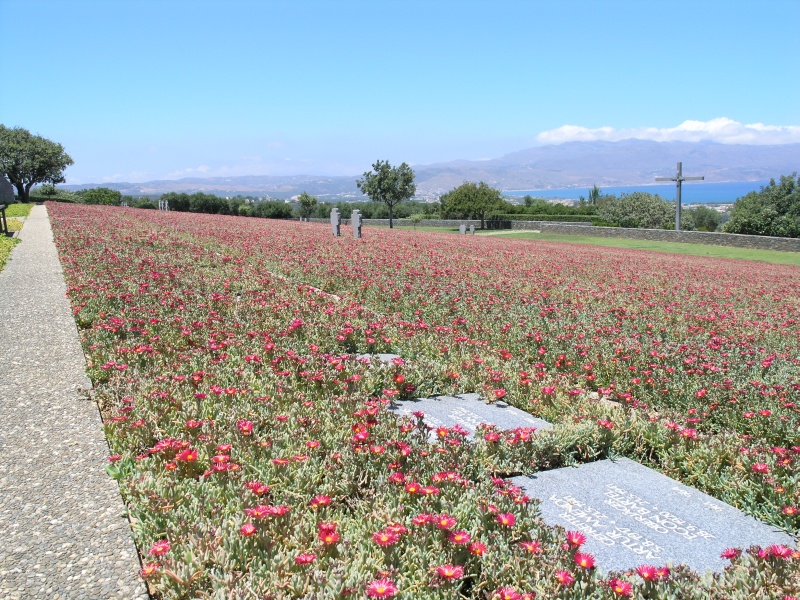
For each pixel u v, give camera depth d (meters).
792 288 18.86
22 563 3.80
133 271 13.37
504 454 5.57
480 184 62.38
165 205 53.06
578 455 5.96
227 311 10.61
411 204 83.56
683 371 8.30
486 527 4.27
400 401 7.29
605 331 10.34
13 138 55.38
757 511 4.79
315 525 4.15
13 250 18.08
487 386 7.49
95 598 3.49
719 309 14.02
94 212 35.69
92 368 7.36
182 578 3.51
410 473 4.95
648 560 4.15
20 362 7.76
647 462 5.91
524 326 10.72
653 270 21.75
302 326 9.48
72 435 5.66
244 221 36.28
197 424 5.56
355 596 3.40
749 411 7.08
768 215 47.66
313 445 5.21
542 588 3.58
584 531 4.51
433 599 3.56
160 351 8.16
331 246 21.70
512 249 27.59
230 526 4.01
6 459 5.17
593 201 110.25
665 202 60.84
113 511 4.40
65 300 11.27
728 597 3.51
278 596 3.39
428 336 9.59
